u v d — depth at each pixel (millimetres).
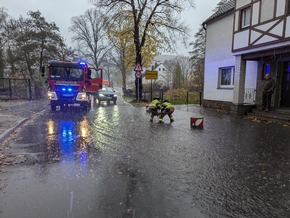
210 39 16438
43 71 13633
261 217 3006
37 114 12242
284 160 5180
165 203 3314
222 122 10203
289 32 9227
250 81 13328
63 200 3357
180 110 14758
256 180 4125
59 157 5234
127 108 15953
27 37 31125
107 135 7465
